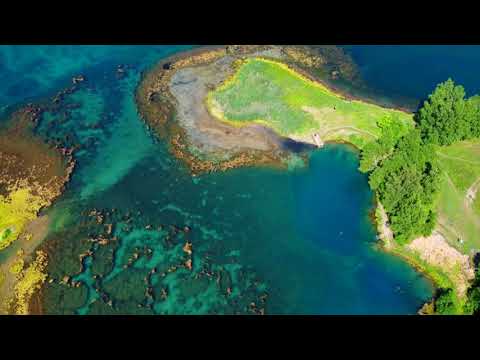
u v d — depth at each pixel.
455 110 91.06
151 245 84.69
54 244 84.75
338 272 80.81
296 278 80.38
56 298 77.94
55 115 106.75
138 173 95.44
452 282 77.56
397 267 80.81
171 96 108.06
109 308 76.94
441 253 80.25
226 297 78.25
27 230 86.81
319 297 78.00
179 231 86.44
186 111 104.62
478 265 77.31
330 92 107.44
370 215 87.38
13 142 101.62
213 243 84.94
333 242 84.56
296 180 93.12
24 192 92.56
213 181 93.38
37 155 98.94
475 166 89.69
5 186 93.75
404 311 75.75
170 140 99.94
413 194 81.69
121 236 86.00
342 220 87.25
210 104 105.44
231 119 102.56
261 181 93.19
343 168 94.38
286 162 95.56
